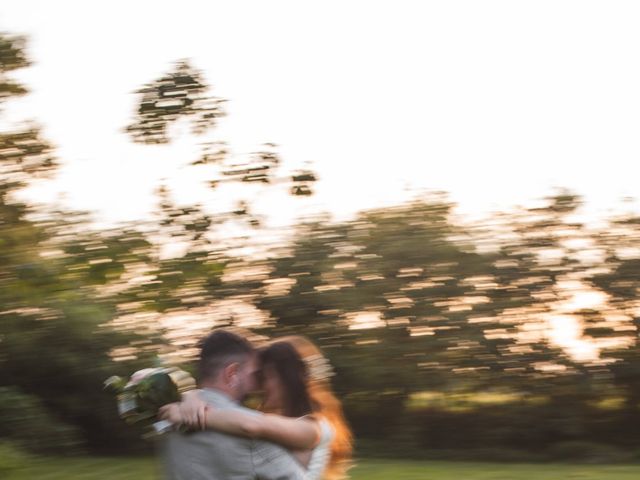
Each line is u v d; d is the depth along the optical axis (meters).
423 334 12.18
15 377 12.30
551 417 12.30
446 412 12.58
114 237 11.20
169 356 12.24
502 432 12.34
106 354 12.27
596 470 10.47
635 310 12.26
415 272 12.33
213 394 3.19
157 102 11.79
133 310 12.03
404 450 12.38
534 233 12.45
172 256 11.90
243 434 3.07
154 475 9.99
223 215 12.09
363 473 10.02
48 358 12.04
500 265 12.30
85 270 10.83
